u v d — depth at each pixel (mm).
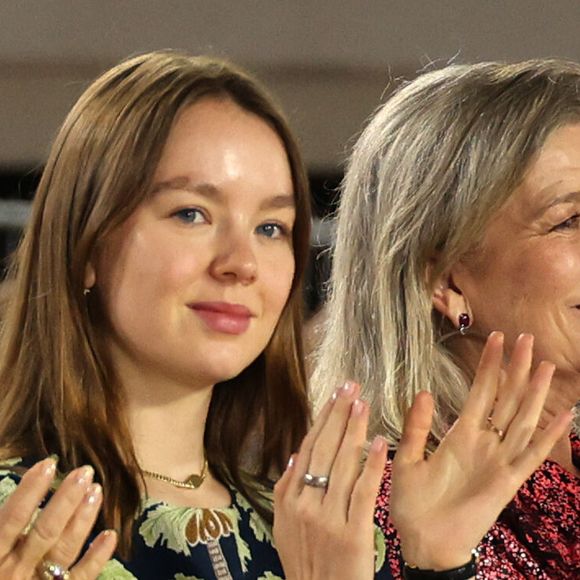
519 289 4918
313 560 3742
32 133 10617
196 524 3938
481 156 4930
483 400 3969
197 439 4074
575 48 10523
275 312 3973
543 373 3936
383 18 10664
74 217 3906
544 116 4930
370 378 5051
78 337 3898
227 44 10719
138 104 3912
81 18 10594
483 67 5156
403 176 5055
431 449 4855
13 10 10586
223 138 3914
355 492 3709
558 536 4797
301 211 4082
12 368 3980
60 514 3264
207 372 3869
